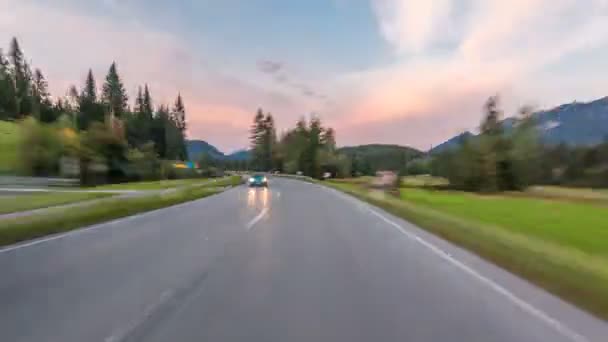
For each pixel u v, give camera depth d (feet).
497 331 13.24
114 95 381.19
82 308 15.21
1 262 23.12
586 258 23.91
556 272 19.72
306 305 15.79
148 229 37.17
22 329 13.12
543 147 174.60
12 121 284.82
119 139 180.86
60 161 145.28
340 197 85.81
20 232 31.27
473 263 23.73
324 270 21.75
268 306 15.64
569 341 12.46
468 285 18.92
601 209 72.18
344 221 44.45
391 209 56.80
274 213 51.98
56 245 28.55
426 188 178.29
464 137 184.96
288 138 425.69
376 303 16.12
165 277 19.98
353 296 17.04
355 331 13.16
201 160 378.73
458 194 131.03
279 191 107.76
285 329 13.29
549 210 70.03
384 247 28.96
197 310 15.08
